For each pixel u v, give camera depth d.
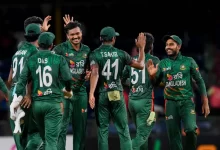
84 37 54.56
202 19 55.94
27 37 28.38
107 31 28.50
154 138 36.88
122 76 31.00
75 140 29.45
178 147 30.19
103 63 28.45
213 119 40.97
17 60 28.38
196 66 29.98
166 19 56.06
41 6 55.12
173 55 30.11
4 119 48.84
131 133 41.34
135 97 30.44
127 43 54.22
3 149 37.28
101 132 28.86
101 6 55.38
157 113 48.62
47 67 26.86
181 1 56.16
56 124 26.88
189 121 29.62
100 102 28.73
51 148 26.67
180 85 29.83
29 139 28.30
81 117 29.30
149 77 30.31
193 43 54.81
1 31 55.50
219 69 51.88
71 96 27.83
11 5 56.06
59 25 54.16
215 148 37.31
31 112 27.95
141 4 56.06
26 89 27.41
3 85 29.91
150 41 30.55
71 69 28.97
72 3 55.03
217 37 55.03
